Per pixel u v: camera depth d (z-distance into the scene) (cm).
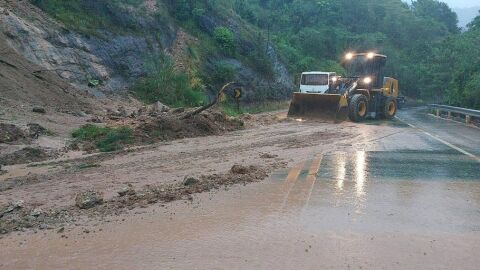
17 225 535
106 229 520
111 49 2334
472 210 596
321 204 620
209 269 409
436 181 764
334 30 6419
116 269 411
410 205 617
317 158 994
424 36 8475
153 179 781
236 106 2841
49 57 1928
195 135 1408
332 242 477
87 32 2252
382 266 417
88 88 2022
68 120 1436
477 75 2669
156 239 487
